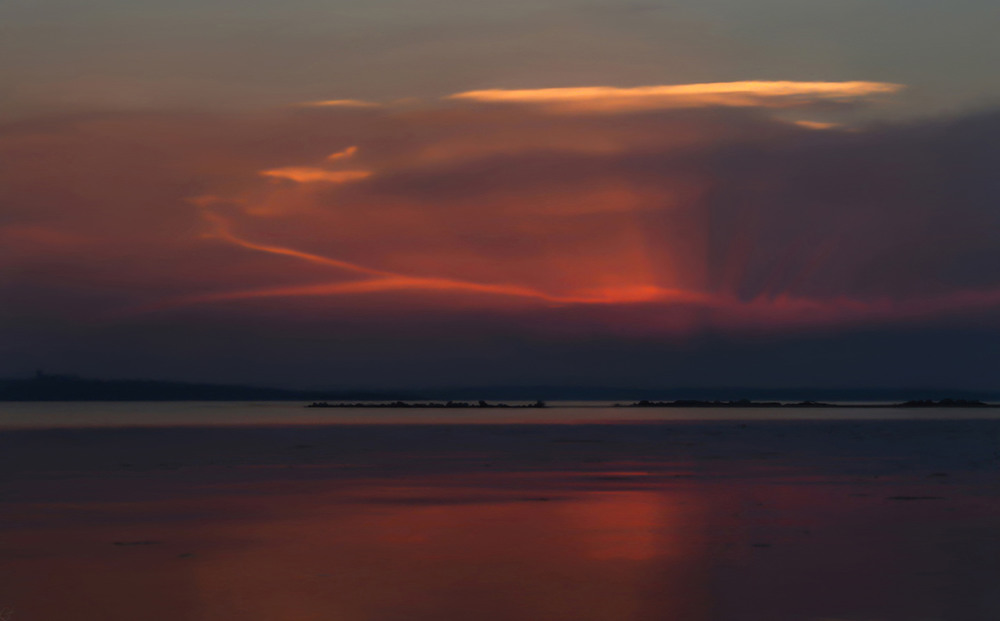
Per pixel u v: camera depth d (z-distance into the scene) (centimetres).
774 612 1736
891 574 2038
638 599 1828
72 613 1747
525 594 1869
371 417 17475
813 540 2469
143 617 1719
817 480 4047
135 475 4409
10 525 2764
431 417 17450
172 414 19750
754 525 2731
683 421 14350
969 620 1678
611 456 5681
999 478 4122
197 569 2116
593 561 2195
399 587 1933
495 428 11062
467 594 1867
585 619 1691
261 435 9119
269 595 1864
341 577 2027
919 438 8044
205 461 5353
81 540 2502
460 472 4522
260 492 3628
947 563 2156
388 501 3325
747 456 5641
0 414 19450
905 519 2834
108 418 16400
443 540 2488
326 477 4278
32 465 5050
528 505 3203
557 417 17562
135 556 2275
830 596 1848
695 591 1889
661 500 3331
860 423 13050
